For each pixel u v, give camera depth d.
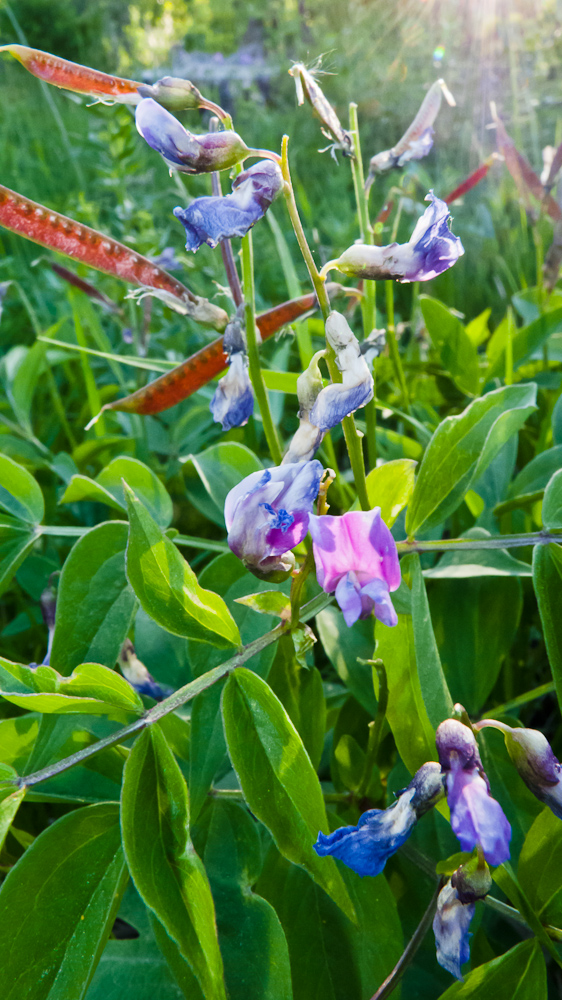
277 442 0.12
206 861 0.11
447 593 0.14
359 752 0.13
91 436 0.24
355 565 0.08
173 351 0.28
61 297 0.33
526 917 0.09
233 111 0.71
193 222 0.08
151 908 0.08
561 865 0.10
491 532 0.15
